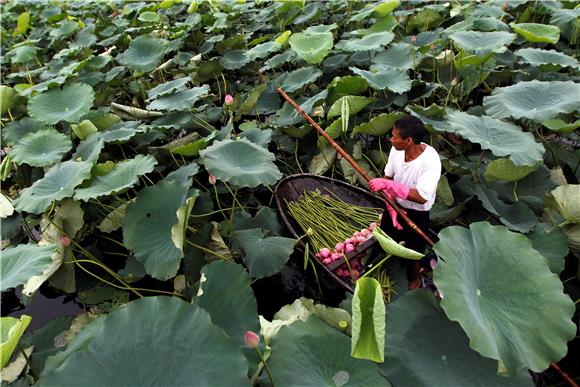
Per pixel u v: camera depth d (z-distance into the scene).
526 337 1.93
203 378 1.72
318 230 3.54
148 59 5.96
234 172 3.03
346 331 2.28
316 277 3.14
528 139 3.11
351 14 7.71
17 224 3.67
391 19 6.09
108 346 1.77
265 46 5.46
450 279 1.99
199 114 4.93
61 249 3.26
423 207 2.84
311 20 7.56
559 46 5.84
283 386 1.89
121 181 3.27
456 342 2.00
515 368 1.82
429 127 3.77
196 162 4.04
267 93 5.54
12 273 2.31
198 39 8.04
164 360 1.76
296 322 2.17
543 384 2.48
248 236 3.24
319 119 4.61
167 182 3.21
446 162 3.61
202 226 3.59
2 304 3.63
